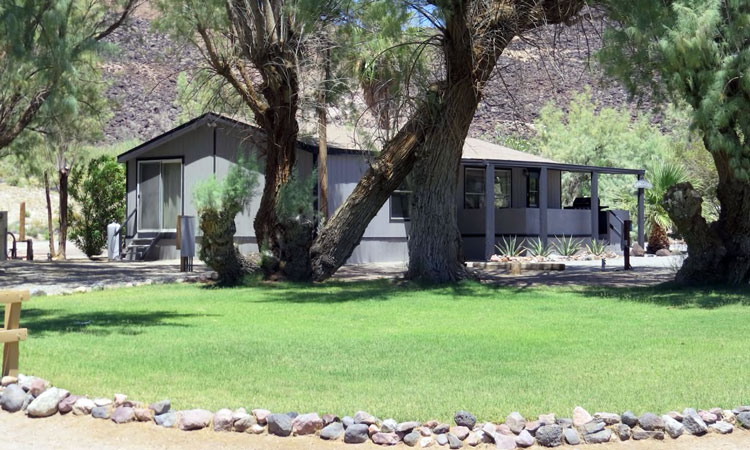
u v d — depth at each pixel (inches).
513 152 1166.3
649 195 1330.0
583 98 2004.2
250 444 211.2
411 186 699.4
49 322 417.1
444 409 231.5
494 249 1008.9
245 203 660.7
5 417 234.4
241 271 661.9
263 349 333.4
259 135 892.6
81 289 604.4
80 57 628.7
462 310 482.3
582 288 627.2
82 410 234.5
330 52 739.4
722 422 225.9
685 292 573.9
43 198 2039.9
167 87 3486.7
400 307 498.6
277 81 680.4
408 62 666.2
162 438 215.3
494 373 284.7
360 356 318.3
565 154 1776.6
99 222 1142.3
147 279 699.4
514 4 622.5
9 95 687.1
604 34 551.8
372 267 900.6
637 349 335.6
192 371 285.9
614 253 1135.0
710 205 1364.4
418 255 664.4
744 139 526.3
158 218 1035.9
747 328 396.8
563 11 615.5
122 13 743.1
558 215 1103.6
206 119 952.9
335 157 917.8
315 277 686.5
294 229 674.8
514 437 210.8
